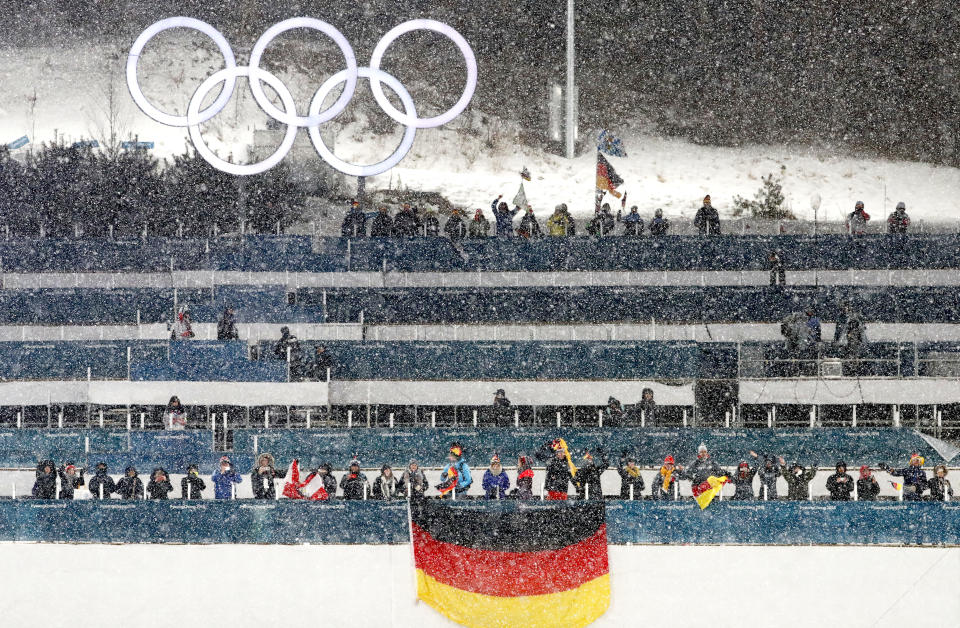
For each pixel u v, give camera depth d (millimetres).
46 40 179750
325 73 185125
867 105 195625
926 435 86000
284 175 139250
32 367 98062
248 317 106250
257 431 88000
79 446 87125
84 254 117875
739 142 190125
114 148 142125
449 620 70812
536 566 70562
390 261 116938
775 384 93750
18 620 71188
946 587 68750
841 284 112875
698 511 70750
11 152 148750
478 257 116812
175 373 96875
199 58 182625
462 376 99438
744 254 117312
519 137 179000
